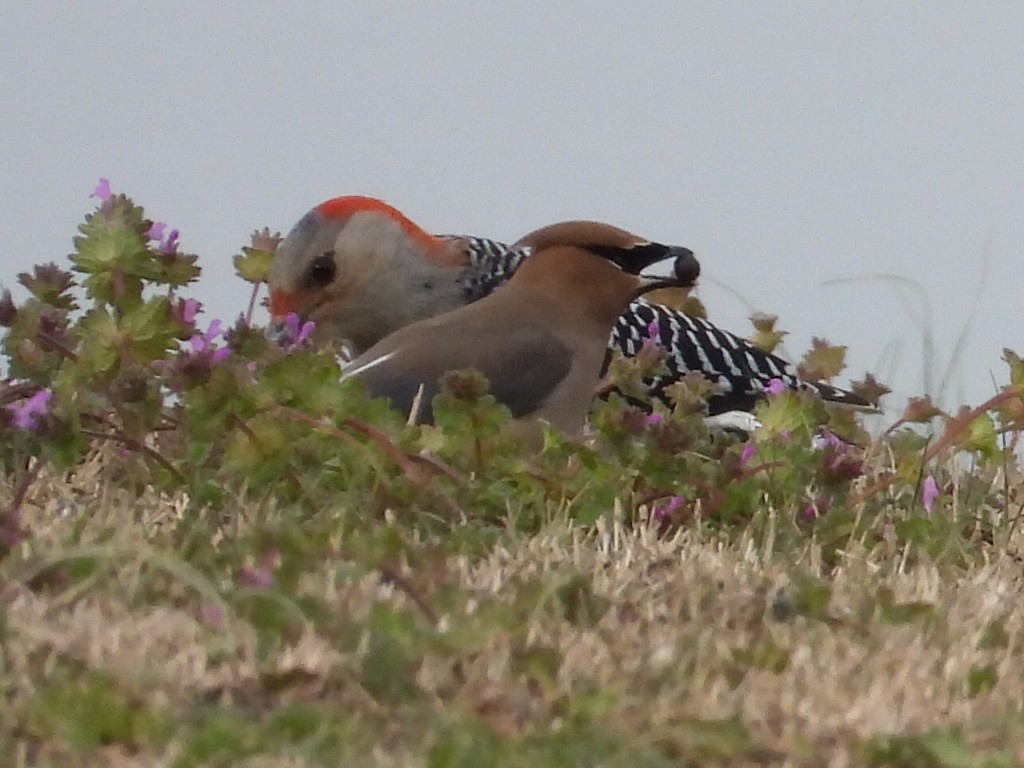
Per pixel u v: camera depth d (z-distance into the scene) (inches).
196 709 291.9
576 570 386.9
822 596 383.6
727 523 469.4
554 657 329.1
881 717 319.3
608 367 606.5
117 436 448.5
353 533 408.8
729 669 338.6
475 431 460.8
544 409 542.6
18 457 444.1
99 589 346.3
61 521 394.6
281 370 446.6
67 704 285.6
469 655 327.6
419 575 374.3
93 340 463.5
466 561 397.4
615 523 439.5
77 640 314.5
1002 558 456.4
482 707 303.6
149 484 445.4
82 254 490.9
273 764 274.8
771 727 311.3
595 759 289.0
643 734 299.4
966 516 491.8
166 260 515.2
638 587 391.2
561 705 310.2
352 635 329.7
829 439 516.7
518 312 550.3
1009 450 537.6
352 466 448.5
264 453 441.4
